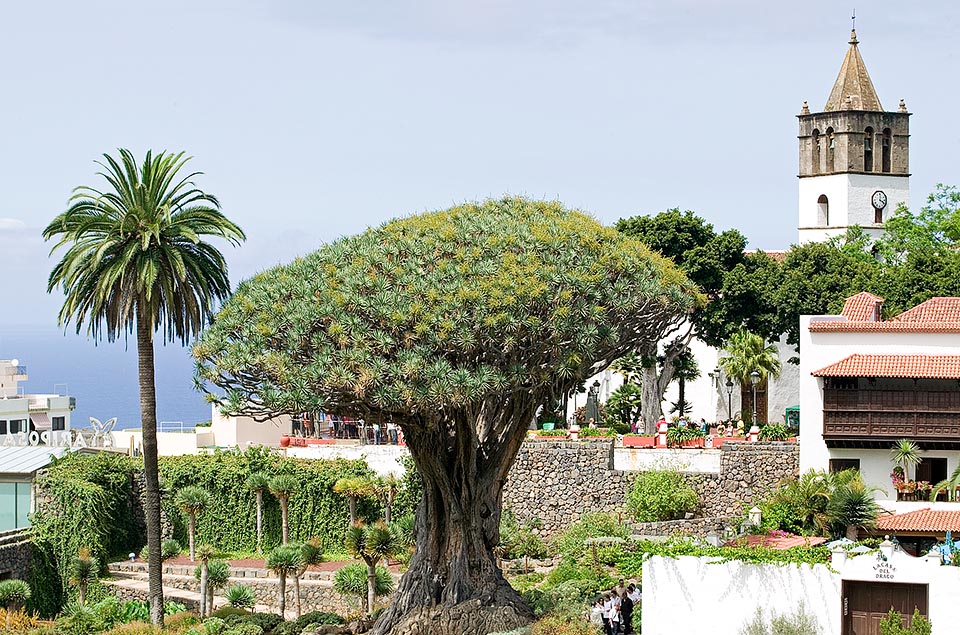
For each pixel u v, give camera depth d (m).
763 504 67.62
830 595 45.41
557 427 86.69
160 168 62.69
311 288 54.22
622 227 92.06
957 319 73.00
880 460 68.75
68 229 61.78
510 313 51.50
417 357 50.84
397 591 55.38
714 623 46.38
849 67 118.69
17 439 97.06
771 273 90.38
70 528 78.06
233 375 54.22
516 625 53.50
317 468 79.56
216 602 71.19
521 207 58.28
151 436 63.16
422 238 55.03
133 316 62.78
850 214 116.88
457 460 54.78
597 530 68.50
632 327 56.03
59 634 62.88
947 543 48.34
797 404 99.19
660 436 75.62
